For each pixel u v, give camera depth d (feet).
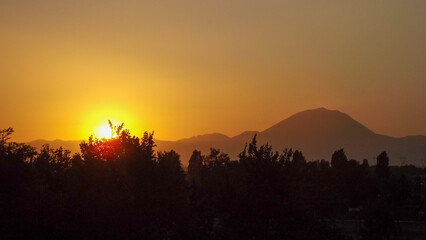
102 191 86.02
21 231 78.54
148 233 79.10
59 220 81.35
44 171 97.19
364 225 127.13
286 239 76.48
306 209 81.05
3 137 97.25
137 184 86.63
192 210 86.79
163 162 90.07
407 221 174.09
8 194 87.51
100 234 79.20
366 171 237.86
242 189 83.35
